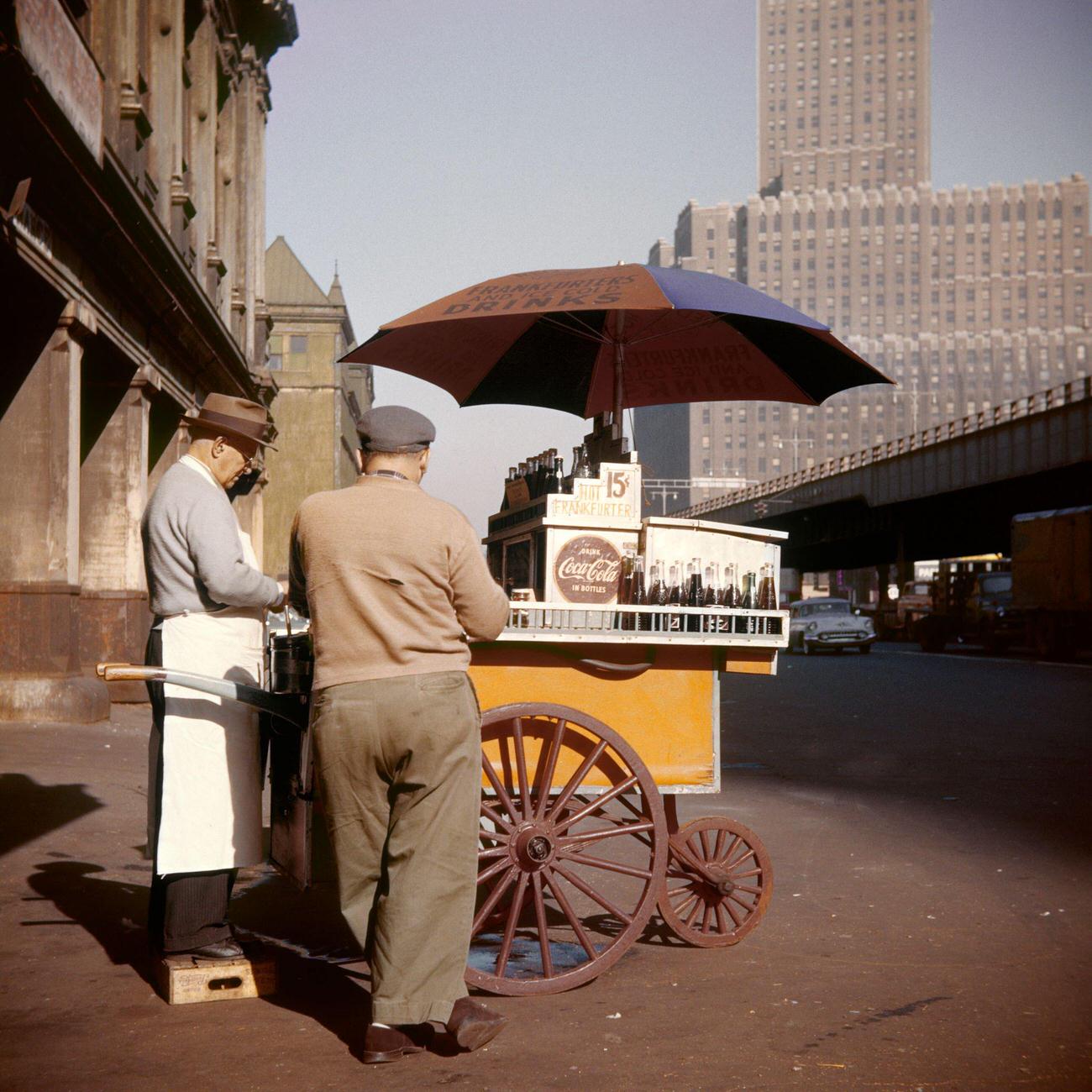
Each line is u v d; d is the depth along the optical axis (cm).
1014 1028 377
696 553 469
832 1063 346
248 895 568
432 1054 354
